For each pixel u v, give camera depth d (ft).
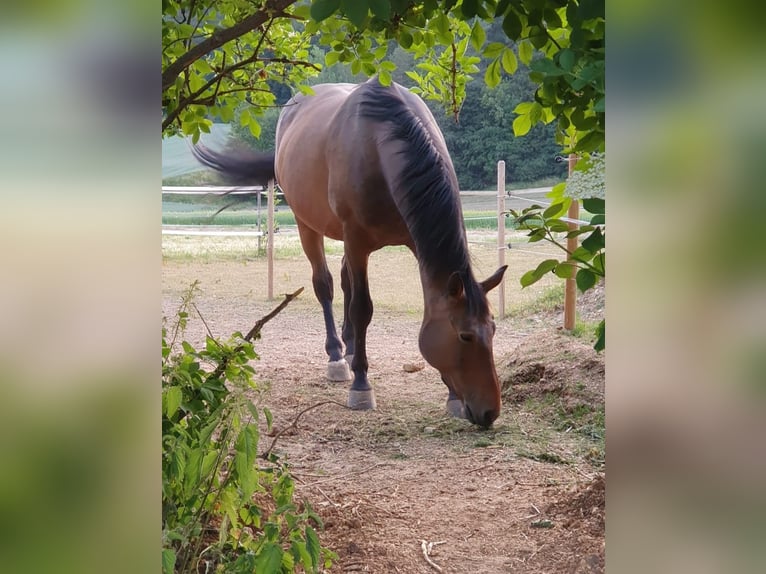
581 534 9.10
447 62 10.16
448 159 14.29
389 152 13.87
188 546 6.14
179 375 6.84
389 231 15.14
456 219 13.17
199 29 8.76
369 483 11.61
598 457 12.59
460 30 9.50
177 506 6.27
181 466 5.76
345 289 19.39
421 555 9.01
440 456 12.93
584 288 5.79
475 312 12.64
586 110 5.85
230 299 29.81
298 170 17.29
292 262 38.29
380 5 5.44
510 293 29.01
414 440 13.87
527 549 9.10
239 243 44.34
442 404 16.28
